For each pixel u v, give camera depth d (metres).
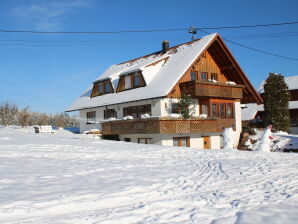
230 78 30.03
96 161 12.33
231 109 28.84
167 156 14.80
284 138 26.78
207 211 5.87
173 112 24.95
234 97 27.56
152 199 6.80
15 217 5.30
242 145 28.36
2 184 7.58
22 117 42.22
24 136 24.36
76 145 18.12
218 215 5.66
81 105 32.75
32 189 7.17
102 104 28.86
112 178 8.93
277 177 9.70
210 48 28.48
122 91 28.95
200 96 25.12
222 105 28.05
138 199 6.77
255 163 12.61
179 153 16.03
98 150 16.00
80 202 6.27
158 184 8.26
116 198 6.70
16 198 6.32
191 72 26.86
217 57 28.95
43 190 7.12
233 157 14.70
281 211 5.94
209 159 13.92
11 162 11.07
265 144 17.89
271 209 6.07
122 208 5.99
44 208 5.80
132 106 26.80
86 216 5.41
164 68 27.50
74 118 58.38
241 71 28.78
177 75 24.39
